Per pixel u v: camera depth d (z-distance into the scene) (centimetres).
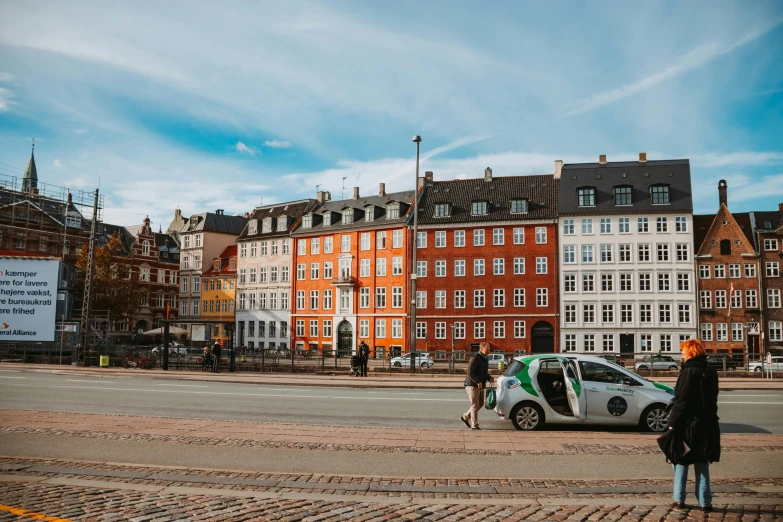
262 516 761
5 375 3288
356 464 1088
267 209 8694
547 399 1480
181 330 3875
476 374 1502
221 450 1202
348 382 2894
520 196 6762
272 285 8169
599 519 758
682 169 6550
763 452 1195
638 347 6303
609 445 1266
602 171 6706
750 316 6325
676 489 802
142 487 895
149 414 1739
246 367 3894
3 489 875
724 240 6462
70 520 737
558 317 6438
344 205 7738
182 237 9319
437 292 6819
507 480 967
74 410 1812
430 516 770
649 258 6369
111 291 7512
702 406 791
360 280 7312
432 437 1353
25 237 7431
